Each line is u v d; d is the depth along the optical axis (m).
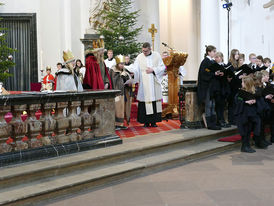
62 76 6.11
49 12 13.73
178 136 7.14
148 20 14.50
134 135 7.45
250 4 14.21
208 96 7.93
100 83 7.18
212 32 13.01
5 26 13.96
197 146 7.03
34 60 14.02
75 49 13.34
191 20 16.34
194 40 16.48
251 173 5.50
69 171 5.04
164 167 5.91
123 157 5.80
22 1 14.00
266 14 13.92
